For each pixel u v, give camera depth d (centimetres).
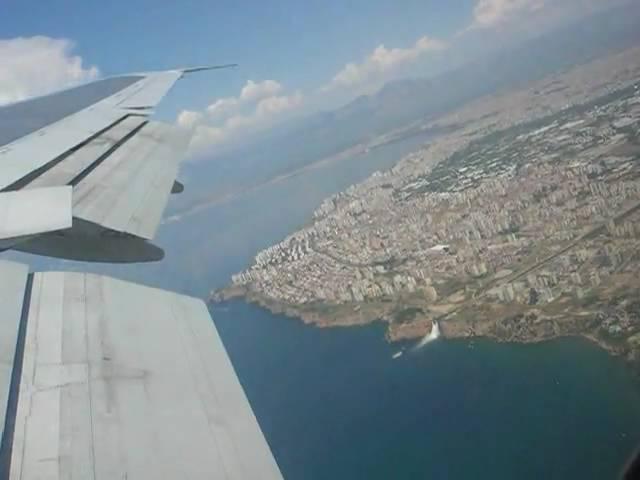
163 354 561
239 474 429
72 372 495
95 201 906
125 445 429
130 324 592
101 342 548
